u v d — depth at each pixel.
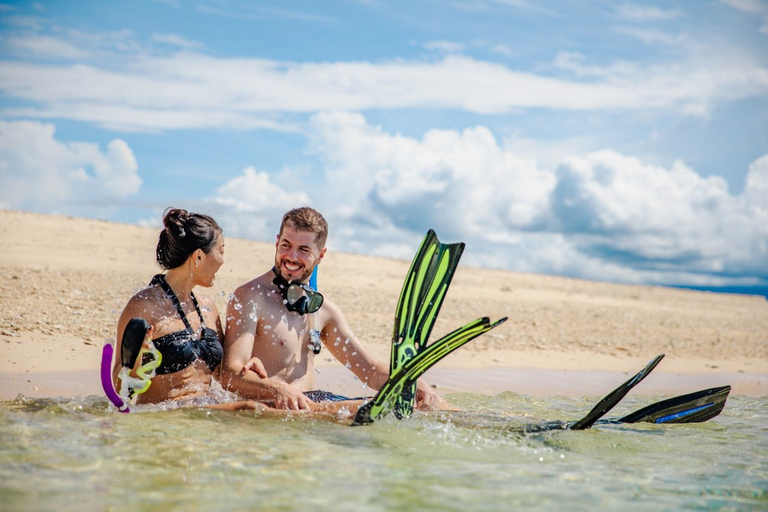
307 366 4.45
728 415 4.87
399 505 2.43
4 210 22.94
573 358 8.85
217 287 11.95
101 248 17.44
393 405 3.75
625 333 12.18
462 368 7.35
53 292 9.77
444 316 12.19
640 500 2.66
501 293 17.67
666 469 3.19
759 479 3.05
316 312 4.51
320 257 4.47
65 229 20.27
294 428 3.54
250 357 4.17
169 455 2.93
